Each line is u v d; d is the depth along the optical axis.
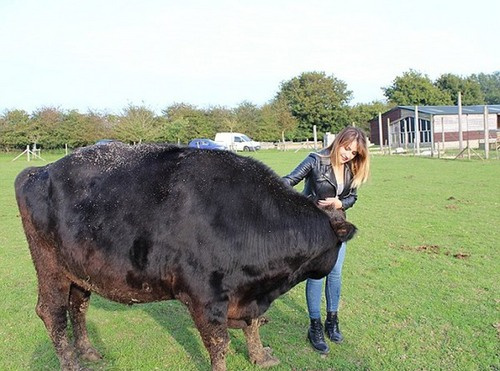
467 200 12.71
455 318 5.25
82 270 3.97
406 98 74.00
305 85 66.69
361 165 4.54
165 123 55.50
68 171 4.08
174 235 3.69
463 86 81.00
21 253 8.49
